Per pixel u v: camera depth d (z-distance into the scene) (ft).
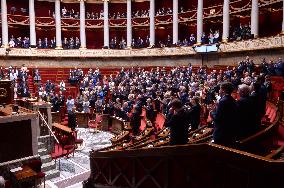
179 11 102.17
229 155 12.17
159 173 16.58
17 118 29.78
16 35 106.63
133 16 106.83
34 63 99.71
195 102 27.84
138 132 40.14
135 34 110.73
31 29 102.01
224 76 47.73
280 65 46.16
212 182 13.24
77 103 66.44
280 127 26.43
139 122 40.27
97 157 23.12
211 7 88.94
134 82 67.82
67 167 38.29
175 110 17.21
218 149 12.60
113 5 110.01
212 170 13.19
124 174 19.95
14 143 29.81
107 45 106.11
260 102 18.33
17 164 30.01
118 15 107.86
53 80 90.68
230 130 15.08
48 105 41.91
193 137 23.90
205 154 13.42
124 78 76.07
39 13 107.45
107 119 59.98
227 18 82.38
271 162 10.81
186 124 17.07
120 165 20.33
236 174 12.12
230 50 75.20
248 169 11.54
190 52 87.97
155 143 24.62
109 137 54.70
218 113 15.16
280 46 61.05
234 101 15.38
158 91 54.65
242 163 11.75
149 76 70.49
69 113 49.06
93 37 113.09
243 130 17.01
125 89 64.44
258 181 11.30
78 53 102.58
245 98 17.12
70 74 85.46
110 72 96.89
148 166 17.46
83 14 105.09
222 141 15.08
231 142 15.12
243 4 79.30
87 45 112.78
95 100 66.69
